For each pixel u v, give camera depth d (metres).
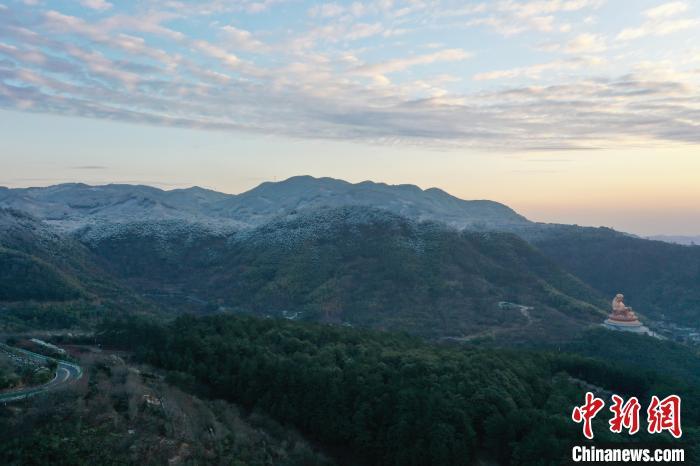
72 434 76.69
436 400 96.12
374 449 97.56
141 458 76.81
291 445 98.31
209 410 98.81
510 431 94.38
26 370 94.94
